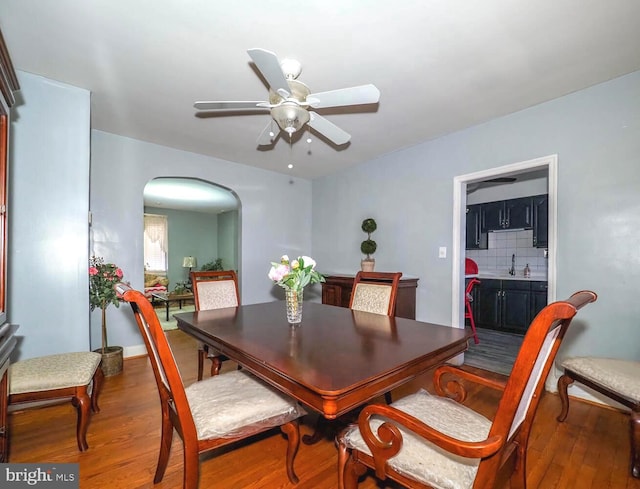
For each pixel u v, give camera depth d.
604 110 2.29
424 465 1.04
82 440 1.76
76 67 2.09
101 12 1.59
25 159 2.21
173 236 8.48
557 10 1.57
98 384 2.23
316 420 2.17
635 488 1.50
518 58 1.97
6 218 1.47
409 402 1.41
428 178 3.44
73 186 2.35
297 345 1.48
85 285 2.39
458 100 2.53
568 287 2.46
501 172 2.85
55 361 1.91
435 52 1.91
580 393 2.41
